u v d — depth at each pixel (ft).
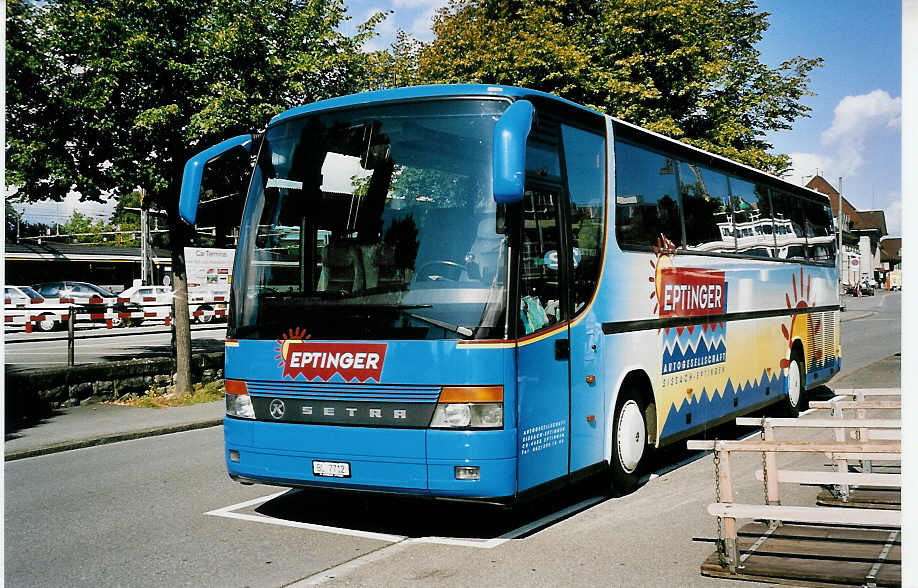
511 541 21.72
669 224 30.81
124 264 198.59
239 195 48.91
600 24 81.30
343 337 21.12
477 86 21.86
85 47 44.60
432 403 20.10
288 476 21.68
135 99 45.96
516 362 20.53
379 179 21.95
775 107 94.89
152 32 45.01
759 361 39.27
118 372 50.14
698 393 32.32
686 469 31.40
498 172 18.90
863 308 184.55
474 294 20.36
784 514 17.98
